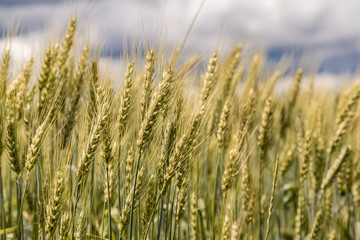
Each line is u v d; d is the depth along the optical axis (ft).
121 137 3.91
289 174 6.30
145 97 3.84
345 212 5.14
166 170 3.85
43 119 4.05
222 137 4.19
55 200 3.82
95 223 4.24
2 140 4.16
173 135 3.88
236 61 4.53
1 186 4.19
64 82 4.34
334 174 4.53
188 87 3.96
